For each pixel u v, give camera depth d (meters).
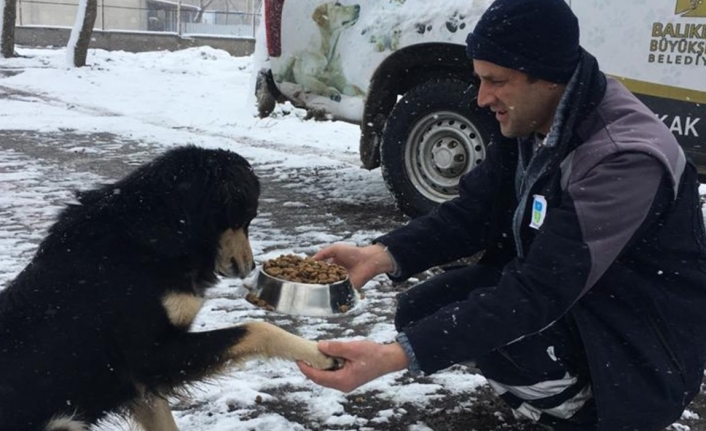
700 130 4.79
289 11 6.24
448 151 5.67
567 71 2.23
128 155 8.52
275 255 4.95
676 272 2.29
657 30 4.82
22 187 6.73
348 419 2.97
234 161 2.77
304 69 6.29
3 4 21.19
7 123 10.63
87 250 2.47
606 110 2.25
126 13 36.06
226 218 2.68
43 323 2.35
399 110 5.78
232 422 2.92
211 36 30.66
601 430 2.29
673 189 2.18
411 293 2.97
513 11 2.18
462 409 3.07
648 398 2.24
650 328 2.28
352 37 5.98
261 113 6.84
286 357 2.44
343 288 2.78
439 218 2.93
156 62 22.39
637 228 2.14
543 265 2.15
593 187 2.14
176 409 3.02
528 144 2.53
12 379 2.27
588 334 2.28
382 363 2.17
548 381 2.47
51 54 23.48
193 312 2.57
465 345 2.17
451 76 5.67
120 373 2.44
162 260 2.47
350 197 6.87
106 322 2.38
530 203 2.45
